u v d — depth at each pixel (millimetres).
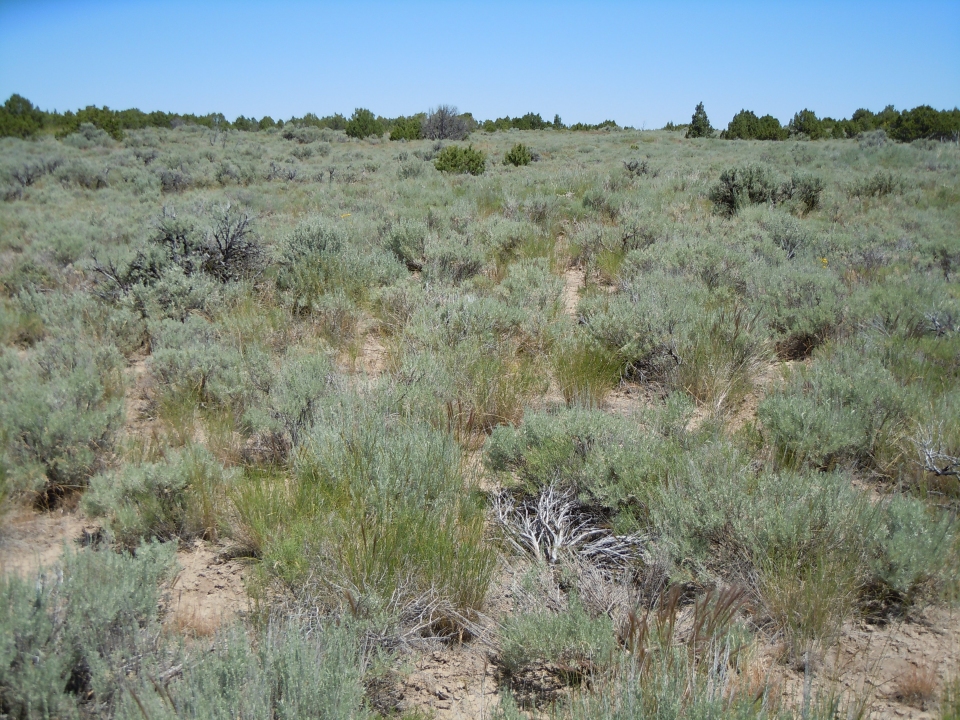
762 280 7852
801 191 14602
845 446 4246
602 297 7426
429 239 9672
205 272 8180
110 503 3645
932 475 4039
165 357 5344
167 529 3592
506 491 4082
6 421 4109
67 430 4078
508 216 12633
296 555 3082
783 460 4113
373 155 32688
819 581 2986
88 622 2494
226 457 4406
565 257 10469
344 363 6199
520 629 2742
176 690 2252
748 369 5711
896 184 16781
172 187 19562
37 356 5520
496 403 5070
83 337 6211
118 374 5531
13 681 2213
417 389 4926
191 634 2848
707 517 3301
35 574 2744
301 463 3984
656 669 2498
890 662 2771
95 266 8055
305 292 7566
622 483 3672
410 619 2984
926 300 6941
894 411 4551
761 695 2369
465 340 5852
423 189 16719
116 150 32125
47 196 16641
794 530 3174
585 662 2764
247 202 15930
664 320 6035
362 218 12172
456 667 2834
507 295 7500
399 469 3730
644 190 15680
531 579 3090
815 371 5312
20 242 10461
